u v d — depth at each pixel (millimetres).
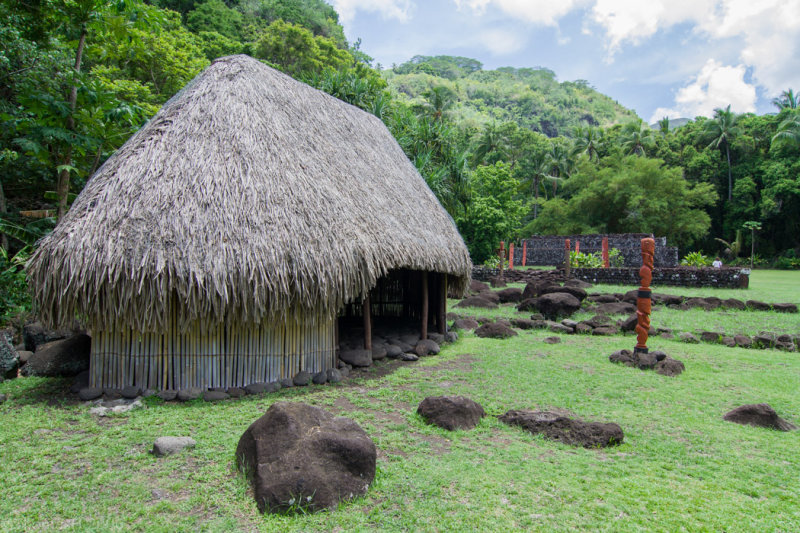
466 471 2844
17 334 6438
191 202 4219
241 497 2508
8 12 6930
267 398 4207
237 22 32656
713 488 2709
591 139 41656
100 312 3881
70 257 3836
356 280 4676
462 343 7031
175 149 4555
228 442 3203
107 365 4199
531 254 24891
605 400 4371
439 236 6566
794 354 6461
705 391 4664
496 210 21438
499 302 11180
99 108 6758
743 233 36812
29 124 6523
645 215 32281
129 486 2621
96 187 4309
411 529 2244
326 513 2379
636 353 5797
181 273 3850
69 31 7395
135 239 3918
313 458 2541
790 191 32500
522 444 3322
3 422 3537
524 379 5031
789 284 15844
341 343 6223
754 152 37719
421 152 17406
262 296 4051
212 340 4293
